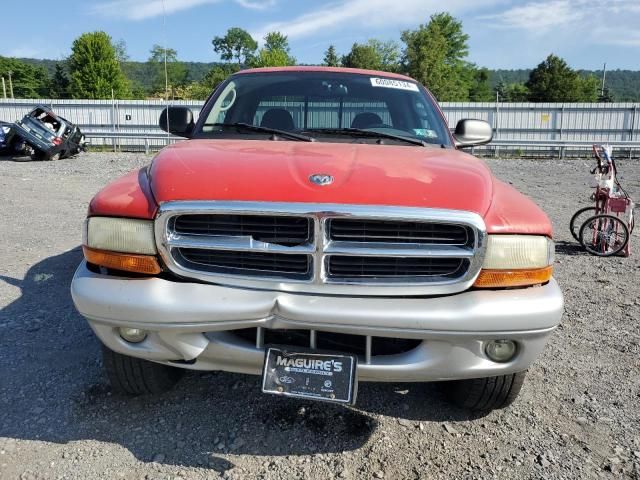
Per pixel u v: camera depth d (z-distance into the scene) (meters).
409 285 2.26
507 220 2.32
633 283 5.49
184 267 2.31
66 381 3.05
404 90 3.83
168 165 2.56
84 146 18.17
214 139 3.26
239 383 3.08
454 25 68.12
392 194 2.27
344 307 2.20
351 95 3.67
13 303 4.22
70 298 4.36
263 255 2.30
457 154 3.10
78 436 2.58
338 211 2.19
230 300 2.24
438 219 2.20
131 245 2.34
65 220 7.57
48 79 83.62
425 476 2.38
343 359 2.24
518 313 2.23
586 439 2.67
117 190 2.54
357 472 2.39
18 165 14.93
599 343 3.84
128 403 2.85
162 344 2.33
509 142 20.45
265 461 2.45
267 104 3.63
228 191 2.28
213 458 2.45
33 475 2.30
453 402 2.88
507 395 2.67
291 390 2.25
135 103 23.36
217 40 81.69
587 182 13.59
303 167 2.47
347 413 2.83
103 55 53.19
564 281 5.53
